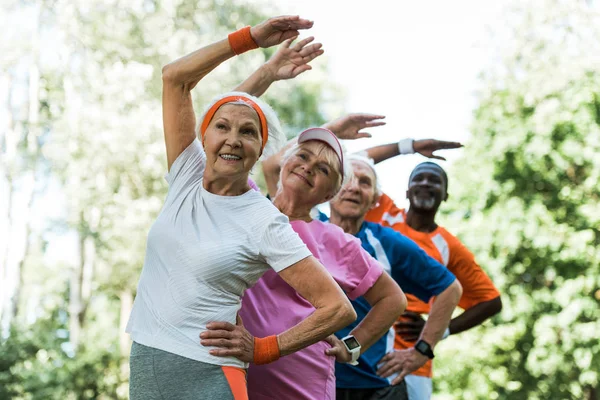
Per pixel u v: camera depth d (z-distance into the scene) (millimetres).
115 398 19922
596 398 17250
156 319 3494
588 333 16219
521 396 17344
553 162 17500
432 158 6137
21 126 27891
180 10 24781
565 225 17156
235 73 23500
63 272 34156
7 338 18266
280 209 4453
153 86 22812
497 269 17234
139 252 22641
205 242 3506
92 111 21969
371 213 6840
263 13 26688
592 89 17281
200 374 3447
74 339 25531
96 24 23078
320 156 4344
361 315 5117
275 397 4074
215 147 3580
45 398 17906
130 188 22641
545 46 18094
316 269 3580
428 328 5543
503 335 17078
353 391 5312
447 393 17594
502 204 17703
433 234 6770
